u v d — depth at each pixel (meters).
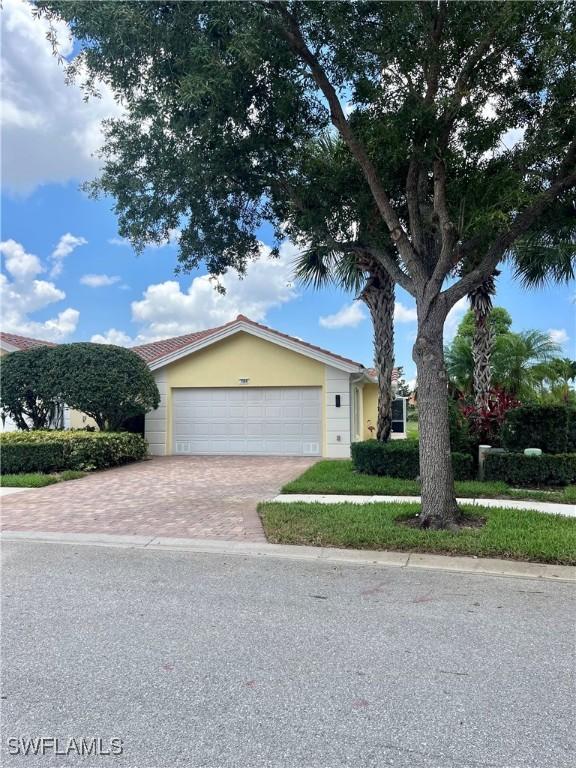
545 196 7.14
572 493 9.34
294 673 3.56
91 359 15.37
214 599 4.98
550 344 23.00
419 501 8.97
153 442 17.97
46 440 13.55
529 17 6.47
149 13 6.55
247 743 2.81
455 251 7.23
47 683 3.45
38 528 7.91
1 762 2.67
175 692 3.32
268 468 14.09
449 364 22.83
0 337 19.22
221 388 17.73
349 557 6.33
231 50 6.37
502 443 11.45
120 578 5.65
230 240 9.58
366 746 2.78
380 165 7.93
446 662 3.72
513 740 2.83
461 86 6.96
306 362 17.14
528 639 4.10
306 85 7.81
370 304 12.22
